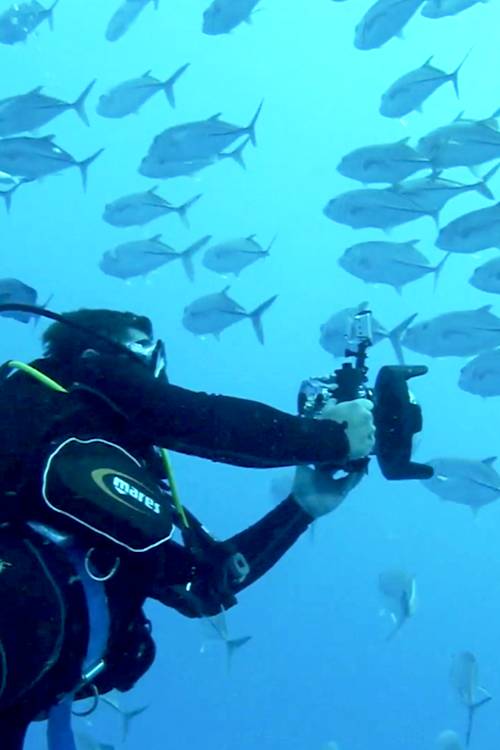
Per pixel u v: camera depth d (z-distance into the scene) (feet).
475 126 20.59
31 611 4.98
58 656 5.12
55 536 5.34
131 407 5.47
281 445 5.69
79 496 5.23
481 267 20.75
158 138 22.66
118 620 5.64
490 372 19.95
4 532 5.33
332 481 7.51
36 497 5.33
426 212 21.80
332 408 6.07
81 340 5.91
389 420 6.22
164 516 5.58
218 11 22.22
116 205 24.47
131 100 24.23
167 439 5.57
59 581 5.19
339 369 6.84
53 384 5.66
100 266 24.76
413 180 21.83
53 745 5.42
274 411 5.74
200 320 23.29
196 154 22.63
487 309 20.47
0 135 23.16
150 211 24.49
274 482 20.56
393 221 21.99
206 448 5.59
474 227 20.76
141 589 5.73
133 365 5.65
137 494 5.46
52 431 5.46
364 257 22.38
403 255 22.20
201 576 6.98
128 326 6.20
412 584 19.31
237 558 7.16
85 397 5.63
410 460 6.34
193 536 6.75
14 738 5.32
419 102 21.16
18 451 5.36
